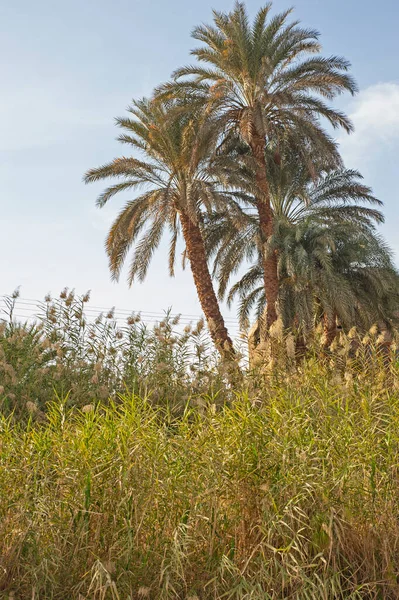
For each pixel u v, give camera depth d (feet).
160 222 63.31
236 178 59.88
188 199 58.54
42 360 29.25
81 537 14.39
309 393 20.17
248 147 69.67
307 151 63.87
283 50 61.26
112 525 14.76
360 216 66.85
